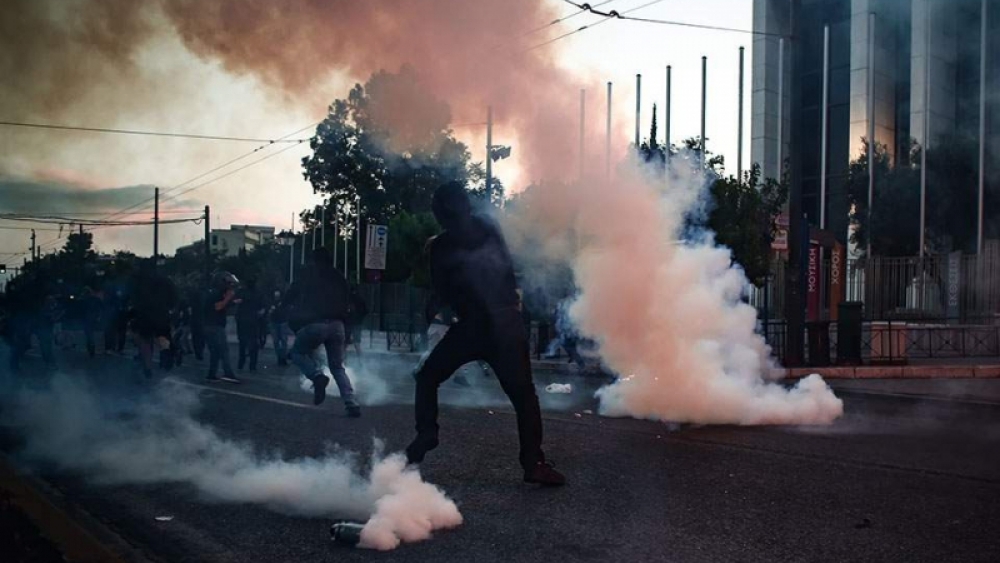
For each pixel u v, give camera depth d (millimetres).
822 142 26250
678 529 4141
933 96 23125
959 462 5809
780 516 4371
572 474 5375
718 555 3738
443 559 3707
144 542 4020
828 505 4594
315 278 8203
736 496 4797
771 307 19484
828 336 14734
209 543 3998
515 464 5711
